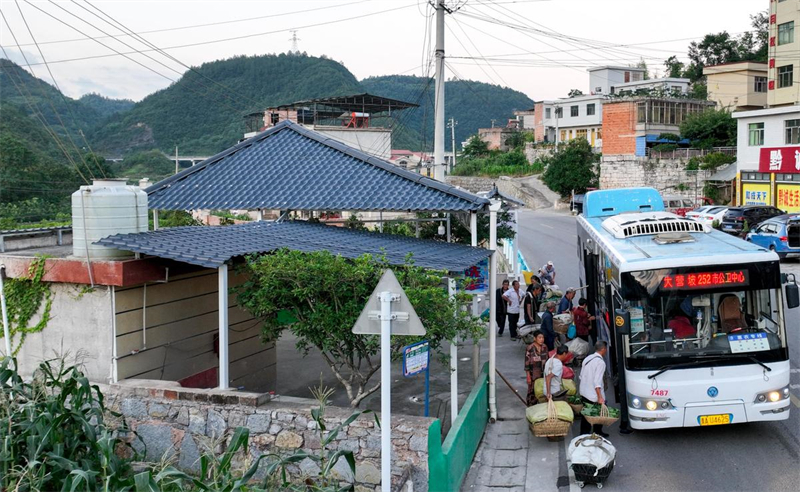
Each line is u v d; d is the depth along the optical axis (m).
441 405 12.05
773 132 39.09
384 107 41.97
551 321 14.47
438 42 18.38
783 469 9.16
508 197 19.39
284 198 13.21
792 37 43.69
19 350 10.27
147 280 9.86
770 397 9.86
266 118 42.44
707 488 8.73
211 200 13.62
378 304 6.80
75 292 9.90
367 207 12.33
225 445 8.55
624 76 77.81
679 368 9.95
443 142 18.48
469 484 9.22
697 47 77.25
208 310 11.48
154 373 10.37
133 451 8.62
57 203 37.44
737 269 10.05
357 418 8.07
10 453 7.20
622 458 9.92
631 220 12.90
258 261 9.24
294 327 9.17
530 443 10.68
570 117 72.69
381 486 7.33
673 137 53.94
